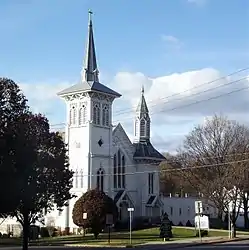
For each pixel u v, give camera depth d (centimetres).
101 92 7281
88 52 7669
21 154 2709
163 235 5103
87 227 5525
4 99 2750
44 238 5938
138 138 8144
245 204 7625
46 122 3581
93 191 5650
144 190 7888
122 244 4528
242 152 6881
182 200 8781
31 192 3014
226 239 5103
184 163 7544
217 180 6600
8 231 6825
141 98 8306
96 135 7250
